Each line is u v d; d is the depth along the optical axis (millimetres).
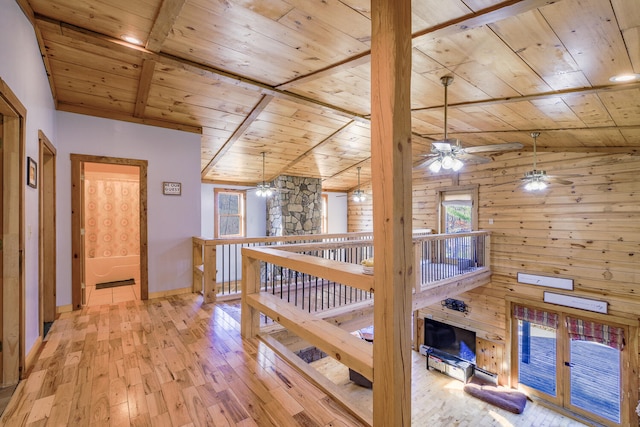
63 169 3625
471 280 5559
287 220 7625
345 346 1737
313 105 4176
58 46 2785
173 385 2043
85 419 1703
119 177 5902
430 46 2375
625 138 4227
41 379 2121
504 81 2873
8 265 2113
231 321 3293
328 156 6672
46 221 3389
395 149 1326
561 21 1916
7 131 2148
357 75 3367
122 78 3344
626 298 4637
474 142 5555
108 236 5773
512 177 5961
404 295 1379
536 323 5570
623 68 2365
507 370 5793
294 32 2521
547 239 5488
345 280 1653
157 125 4270
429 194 7332
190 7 2275
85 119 3775
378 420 1425
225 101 3996
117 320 3320
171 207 4359
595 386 5082
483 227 6336
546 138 4832
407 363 1397
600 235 4926
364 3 2096
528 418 4910
